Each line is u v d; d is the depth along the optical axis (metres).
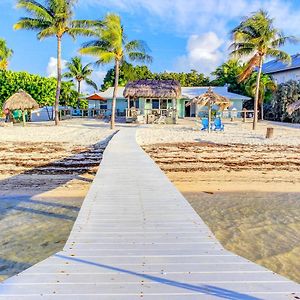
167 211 5.83
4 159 14.76
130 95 35.59
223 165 13.76
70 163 14.01
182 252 4.11
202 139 21.30
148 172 9.34
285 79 50.69
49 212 8.24
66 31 29.98
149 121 34.09
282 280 3.34
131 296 3.02
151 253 4.07
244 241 6.57
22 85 37.75
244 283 3.28
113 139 18.72
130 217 5.50
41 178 11.67
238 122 38.03
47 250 6.12
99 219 5.39
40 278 3.38
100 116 43.97
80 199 9.30
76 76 56.78
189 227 5.05
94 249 4.19
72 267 3.65
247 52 27.75
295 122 38.72
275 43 27.66
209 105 25.89
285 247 6.29
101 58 26.72
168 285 3.23
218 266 3.70
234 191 10.23
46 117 48.34
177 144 19.22
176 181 11.36
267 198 9.55
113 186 7.66
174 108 35.44
